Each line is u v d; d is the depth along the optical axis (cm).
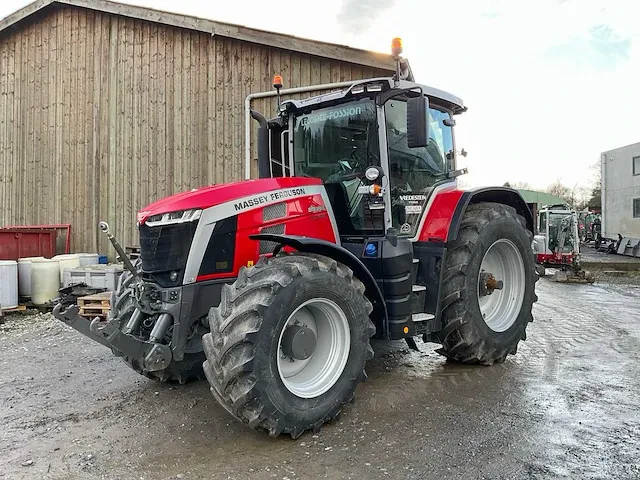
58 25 1030
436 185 465
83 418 353
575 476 268
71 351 533
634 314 773
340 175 434
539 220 1808
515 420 342
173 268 339
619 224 2175
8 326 656
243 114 940
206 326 352
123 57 991
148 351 328
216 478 269
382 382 421
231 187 361
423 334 439
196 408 370
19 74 1062
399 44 402
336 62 898
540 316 750
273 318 297
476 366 466
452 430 327
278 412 299
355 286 345
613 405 368
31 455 297
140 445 310
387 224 401
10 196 1072
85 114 1016
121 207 999
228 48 940
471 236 441
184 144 965
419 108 372
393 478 268
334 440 313
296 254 342
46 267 744
